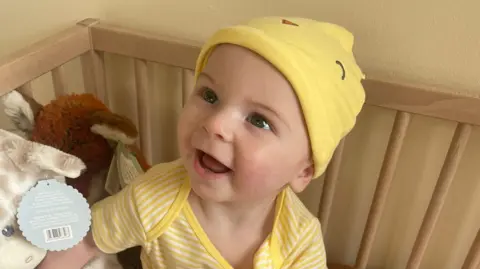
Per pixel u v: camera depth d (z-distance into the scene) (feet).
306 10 2.86
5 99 2.67
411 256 3.27
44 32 3.62
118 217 2.52
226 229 2.55
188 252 2.54
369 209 3.42
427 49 2.72
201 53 2.22
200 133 2.11
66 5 3.44
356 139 3.18
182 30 3.22
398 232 3.45
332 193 3.28
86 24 3.20
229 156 2.09
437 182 2.94
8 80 2.63
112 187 2.99
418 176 3.16
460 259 3.35
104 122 2.84
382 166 3.00
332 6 2.79
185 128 2.18
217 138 2.06
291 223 2.59
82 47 3.19
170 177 2.56
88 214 2.44
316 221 2.69
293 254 2.61
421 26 2.67
